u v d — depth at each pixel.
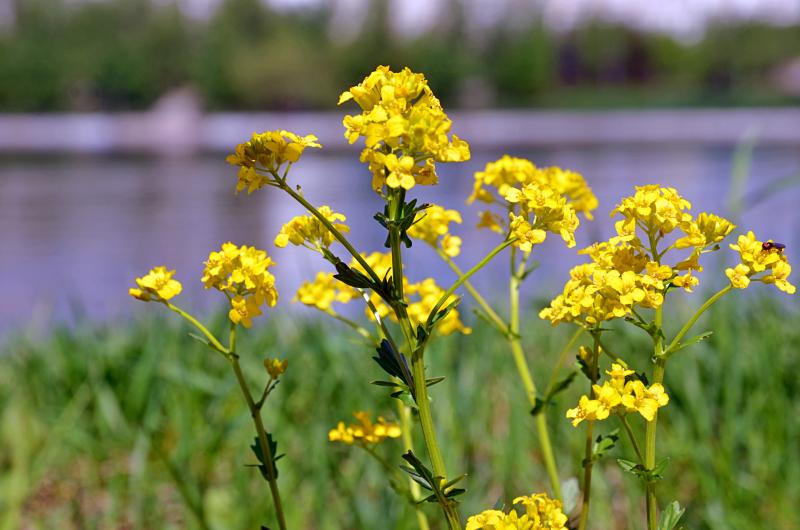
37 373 4.45
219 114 81.81
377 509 3.15
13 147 39.03
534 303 3.65
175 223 14.24
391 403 3.71
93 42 81.62
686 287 1.46
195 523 3.10
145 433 3.46
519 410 3.49
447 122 1.40
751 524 2.92
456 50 84.75
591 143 35.56
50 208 16.66
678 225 1.46
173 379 3.94
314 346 4.29
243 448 3.56
